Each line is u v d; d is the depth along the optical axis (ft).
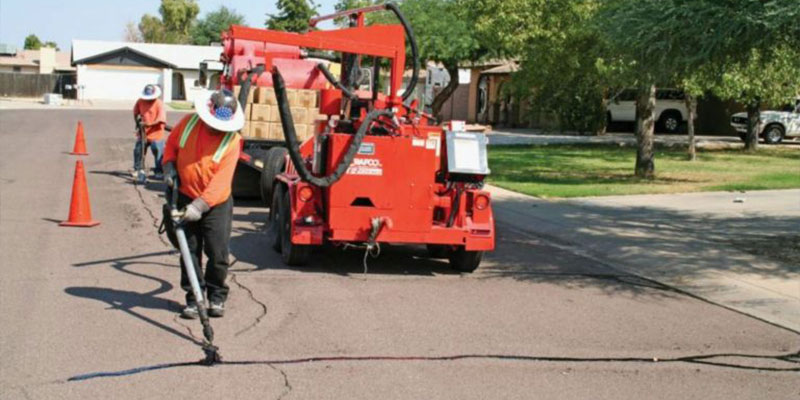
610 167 78.64
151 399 17.72
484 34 87.10
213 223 23.43
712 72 37.99
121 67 221.05
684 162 85.30
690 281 32.30
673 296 29.84
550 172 73.97
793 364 22.29
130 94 222.89
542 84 89.61
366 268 31.73
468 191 31.37
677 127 133.90
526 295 28.91
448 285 29.99
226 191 23.21
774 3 30.48
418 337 23.07
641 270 34.19
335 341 22.34
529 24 78.33
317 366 20.27
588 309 27.32
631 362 21.88
